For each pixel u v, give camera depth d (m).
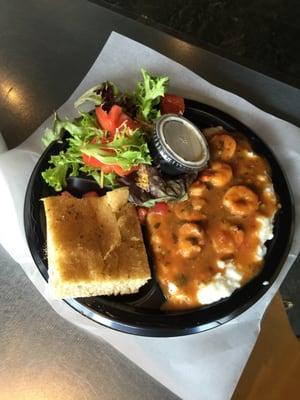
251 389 0.32
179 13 0.47
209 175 0.33
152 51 0.40
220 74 0.42
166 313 0.30
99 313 0.30
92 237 0.30
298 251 0.35
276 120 0.39
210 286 0.31
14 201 0.33
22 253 0.32
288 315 0.34
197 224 0.32
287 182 0.35
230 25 0.48
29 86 0.39
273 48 0.47
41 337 0.30
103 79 0.39
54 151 0.33
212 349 0.32
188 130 0.33
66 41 0.41
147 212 0.33
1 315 0.30
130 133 0.31
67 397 0.29
